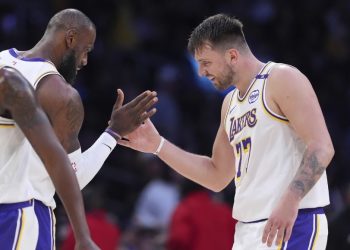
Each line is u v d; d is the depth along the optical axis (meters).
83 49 6.61
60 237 12.17
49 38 6.52
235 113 6.98
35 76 6.13
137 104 7.11
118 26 20.22
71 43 6.53
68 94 6.14
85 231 5.31
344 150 20.22
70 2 19.52
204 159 7.66
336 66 22.98
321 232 6.59
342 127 21.58
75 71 6.64
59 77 6.20
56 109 6.09
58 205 12.49
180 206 11.90
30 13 18.55
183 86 20.06
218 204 11.98
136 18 21.03
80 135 16.78
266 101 6.66
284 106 6.53
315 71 22.48
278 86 6.58
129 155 16.73
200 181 7.66
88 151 6.87
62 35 6.51
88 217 11.55
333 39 23.47
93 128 17.34
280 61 22.25
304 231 6.53
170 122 18.03
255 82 6.79
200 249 11.68
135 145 7.61
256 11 22.95
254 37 22.34
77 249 5.29
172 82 19.23
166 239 13.14
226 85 6.98
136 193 15.75
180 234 11.66
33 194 6.10
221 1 22.67
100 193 12.24
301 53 22.66
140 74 19.58
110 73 18.61
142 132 7.57
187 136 18.58
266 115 6.64
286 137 6.61
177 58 20.89
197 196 11.89
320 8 23.70
